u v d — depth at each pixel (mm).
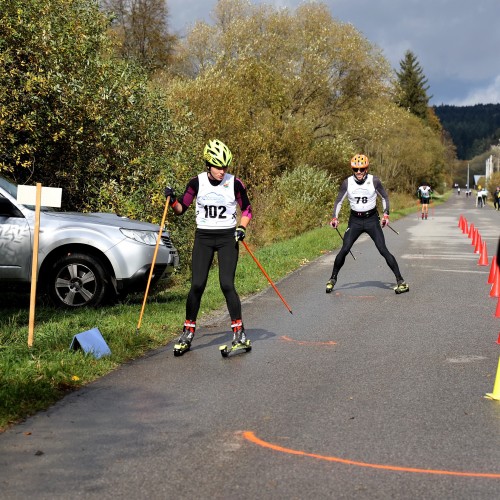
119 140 13008
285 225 23562
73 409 5137
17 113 11477
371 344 7426
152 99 14648
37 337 7102
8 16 11391
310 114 37344
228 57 33062
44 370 5820
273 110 31859
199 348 7250
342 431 4652
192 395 5512
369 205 11016
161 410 5117
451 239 22062
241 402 5320
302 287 11836
